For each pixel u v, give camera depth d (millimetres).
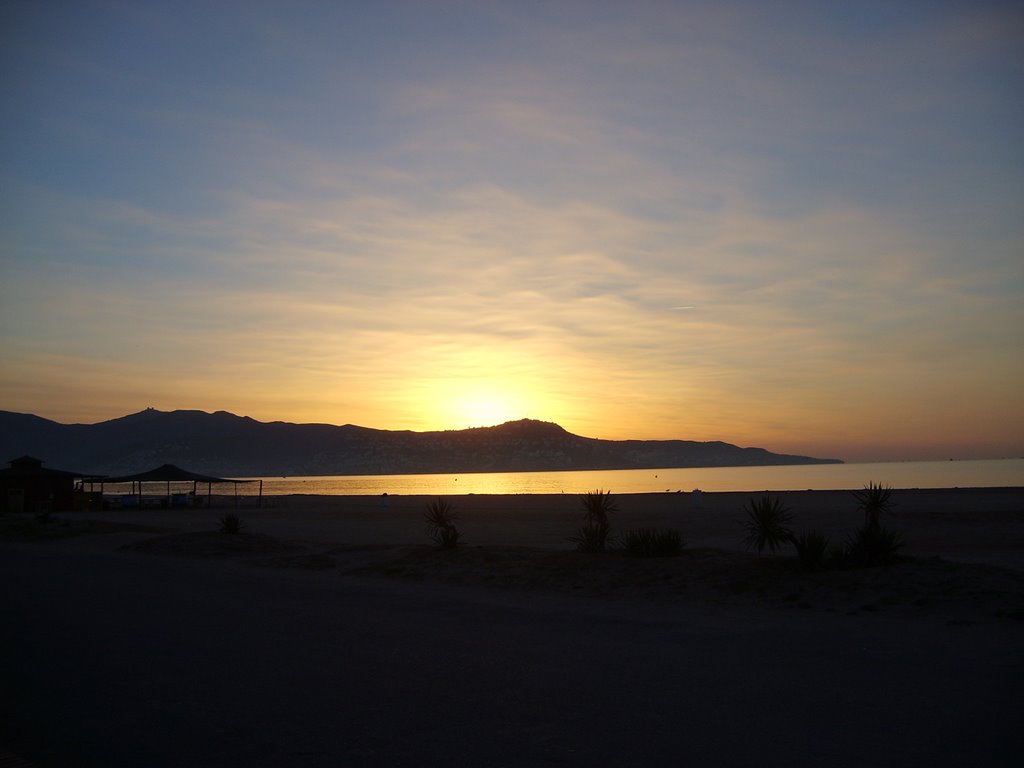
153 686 9961
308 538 33125
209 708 8922
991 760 6719
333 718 8414
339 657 11297
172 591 18516
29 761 7316
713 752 7066
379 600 16625
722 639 11766
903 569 15047
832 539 26625
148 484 176250
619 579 17078
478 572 19297
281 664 10961
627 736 7551
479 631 12984
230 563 24359
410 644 12062
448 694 9219
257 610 15586
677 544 19141
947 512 38031
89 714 8805
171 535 30203
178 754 7434
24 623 14531
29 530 38531
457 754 7207
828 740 7277
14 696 9625
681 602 15133
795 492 65562
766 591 15078
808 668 9859
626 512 45031
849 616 13156
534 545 28406
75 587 19453
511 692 9203
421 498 75688
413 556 21906
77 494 63562
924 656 10234
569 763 6914
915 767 6605
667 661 10484
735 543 26531
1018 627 11641
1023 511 37406
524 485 158625
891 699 8453
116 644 12562
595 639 12078
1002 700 8289
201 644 12430
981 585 13781
